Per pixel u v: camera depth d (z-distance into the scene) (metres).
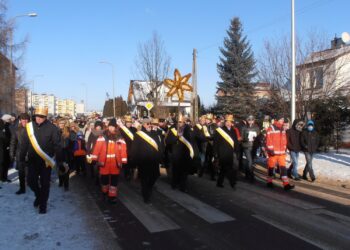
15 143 9.28
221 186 9.95
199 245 5.37
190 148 9.38
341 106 18.05
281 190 9.48
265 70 23.31
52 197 8.59
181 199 8.40
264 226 6.25
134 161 8.16
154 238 5.69
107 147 8.01
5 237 5.63
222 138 9.69
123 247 5.29
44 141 6.99
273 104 23.30
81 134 12.21
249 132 11.01
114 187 7.99
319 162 13.84
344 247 5.24
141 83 36.66
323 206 7.64
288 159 14.95
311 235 5.76
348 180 10.81
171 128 9.59
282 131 9.68
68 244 5.37
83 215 7.02
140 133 8.18
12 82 33.31
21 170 8.77
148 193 8.14
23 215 6.91
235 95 33.91
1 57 31.55
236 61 34.81
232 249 5.20
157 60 28.14
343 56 24.05
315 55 22.41
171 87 13.50
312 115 17.17
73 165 12.05
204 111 39.06
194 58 25.50
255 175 12.04
